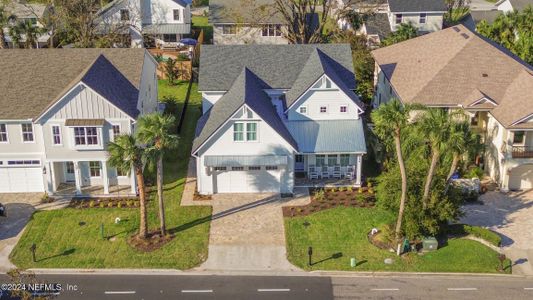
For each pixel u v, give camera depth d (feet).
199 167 158.10
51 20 256.93
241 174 159.94
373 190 161.68
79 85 148.36
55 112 150.71
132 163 130.52
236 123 153.79
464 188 156.87
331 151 161.79
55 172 160.97
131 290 123.03
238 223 146.92
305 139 164.25
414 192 135.13
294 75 179.73
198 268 130.52
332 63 181.78
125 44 278.26
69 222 146.92
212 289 123.65
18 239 140.05
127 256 133.90
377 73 213.46
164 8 282.56
